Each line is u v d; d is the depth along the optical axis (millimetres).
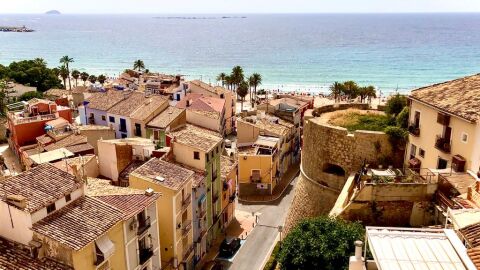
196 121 90188
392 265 19906
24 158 73000
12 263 29297
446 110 39375
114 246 32875
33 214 30469
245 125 83688
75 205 33781
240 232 65375
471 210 28094
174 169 49438
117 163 50750
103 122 90812
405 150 46656
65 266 30062
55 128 79562
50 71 174750
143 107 88438
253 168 76562
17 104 112125
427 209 38344
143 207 37469
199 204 54875
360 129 50469
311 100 112688
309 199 52469
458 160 37938
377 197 38781
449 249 21219
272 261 50156
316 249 33844
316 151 50969
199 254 56750
